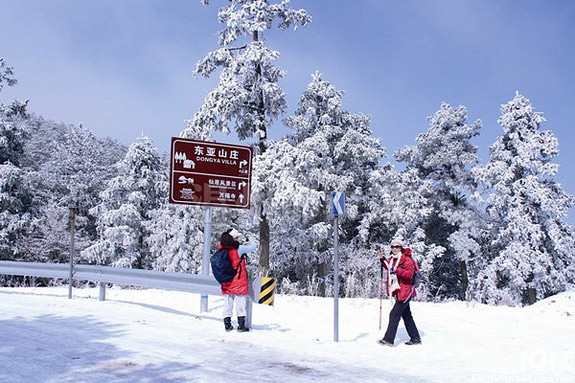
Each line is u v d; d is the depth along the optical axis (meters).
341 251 31.44
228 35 23.06
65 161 50.97
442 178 39.06
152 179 39.62
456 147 37.34
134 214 36.78
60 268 12.85
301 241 30.05
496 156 32.41
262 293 8.93
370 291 15.34
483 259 36.81
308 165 23.72
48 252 37.91
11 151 36.50
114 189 39.06
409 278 8.01
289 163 22.50
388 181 32.75
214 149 11.88
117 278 11.58
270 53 22.86
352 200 31.45
